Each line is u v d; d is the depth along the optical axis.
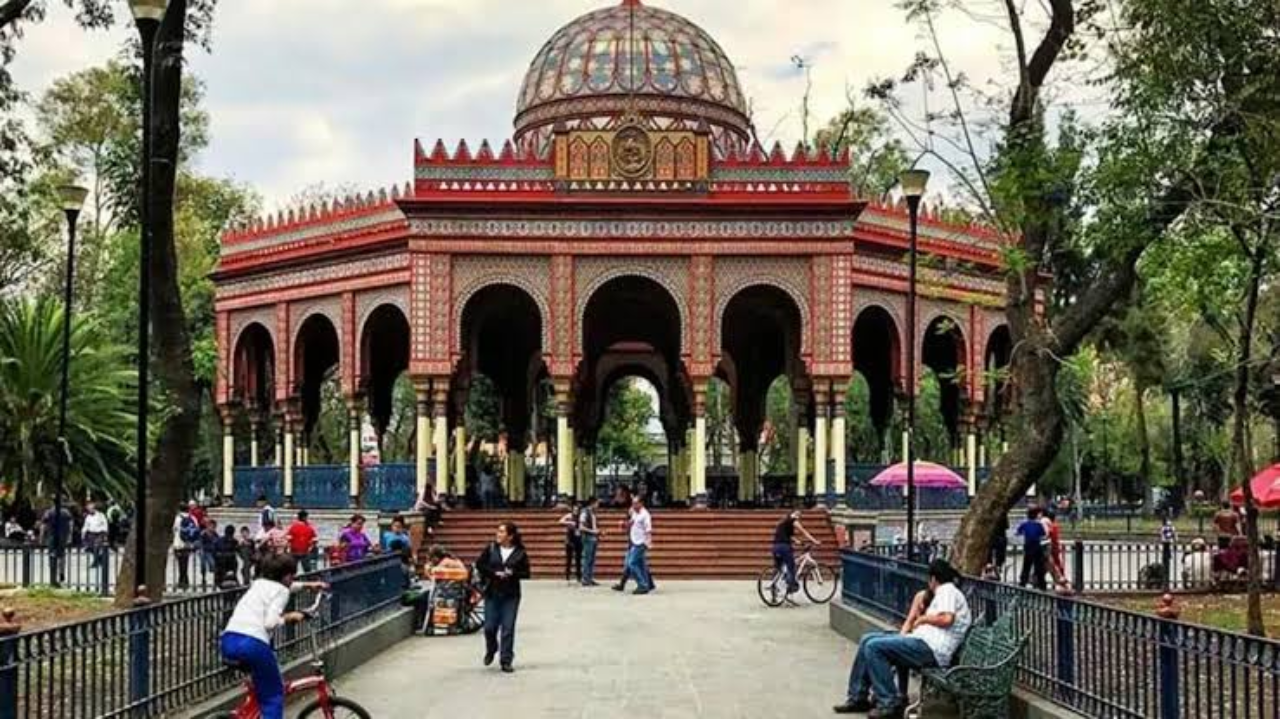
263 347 37.84
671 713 11.62
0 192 21.11
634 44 35.59
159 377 15.38
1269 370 24.30
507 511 29.52
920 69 16.05
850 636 17.11
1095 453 63.62
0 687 7.32
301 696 11.98
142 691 9.27
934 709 10.76
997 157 15.65
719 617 20.11
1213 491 66.38
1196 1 13.55
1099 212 14.77
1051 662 10.38
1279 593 21.69
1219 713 7.71
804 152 30.45
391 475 30.73
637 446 79.56
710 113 35.56
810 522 29.25
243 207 52.91
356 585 15.53
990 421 36.50
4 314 27.39
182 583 24.69
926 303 33.12
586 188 30.25
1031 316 15.55
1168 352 45.19
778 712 11.65
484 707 11.96
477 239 30.11
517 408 38.97
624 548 28.62
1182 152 14.10
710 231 30.22
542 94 35.84
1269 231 14.26
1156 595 21.00
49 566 26.73
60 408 24.20
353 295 32.22
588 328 38.97
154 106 15.09
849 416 59.47
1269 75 13.78
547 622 19.36
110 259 45.38
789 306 32.91
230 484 35.72
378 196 32.31
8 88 18.00
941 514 32.34
